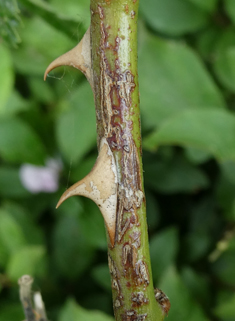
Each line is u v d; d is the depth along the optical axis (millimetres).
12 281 396
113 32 167
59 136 415
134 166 168
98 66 168
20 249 417
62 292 421
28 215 441
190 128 328
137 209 168
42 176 448
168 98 374
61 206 412
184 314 333
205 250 416
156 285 385
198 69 370
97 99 170
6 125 430
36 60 431
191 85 372
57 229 437
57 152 455
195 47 409
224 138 328
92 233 400
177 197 461
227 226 417
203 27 403
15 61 430
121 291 170
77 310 303
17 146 429
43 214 484
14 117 437
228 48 393
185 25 396
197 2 383
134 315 171
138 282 170
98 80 169
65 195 165
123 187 168
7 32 248
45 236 455
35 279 403
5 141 428
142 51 376
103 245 399
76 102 398
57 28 275
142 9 394
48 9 260
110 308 405
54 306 410
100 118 169
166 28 396
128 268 169
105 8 166
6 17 244
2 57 380
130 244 168
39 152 433
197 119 328
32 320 194
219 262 396
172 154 440
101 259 434
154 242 394
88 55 171
